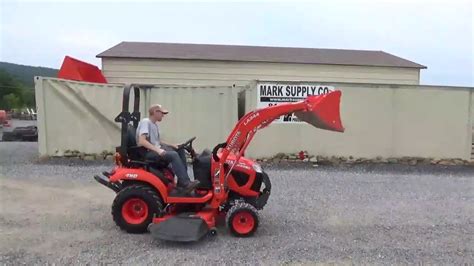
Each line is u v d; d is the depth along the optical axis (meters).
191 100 10.73
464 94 11.12
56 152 10.41
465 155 11.23
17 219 5.48
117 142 10.66
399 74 16.34
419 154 11.13
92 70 12.24
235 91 10.68
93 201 6.48
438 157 11.19
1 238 4.71
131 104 10.51
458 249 4.61
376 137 10.98
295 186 7.93
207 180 5.05
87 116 10.48
